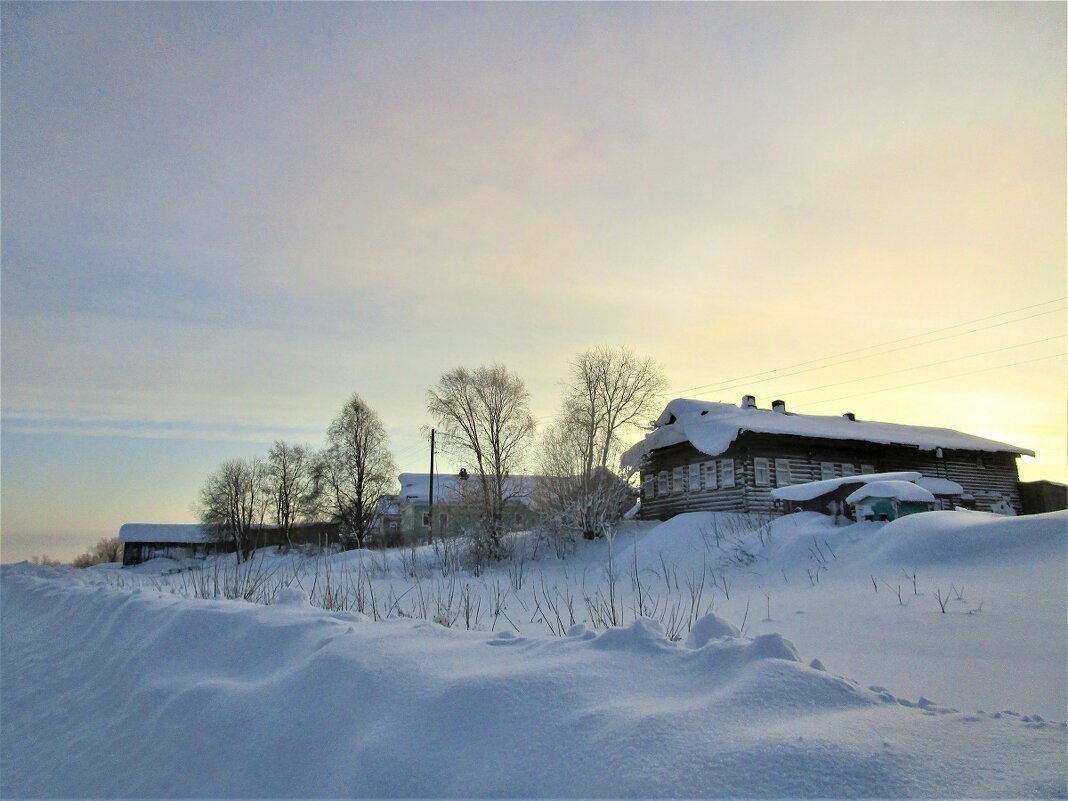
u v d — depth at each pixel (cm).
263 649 480
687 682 319
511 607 1174
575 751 264
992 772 225
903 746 241
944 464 3294
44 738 519
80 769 429
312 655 412
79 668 706
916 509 1523
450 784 265
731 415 2944
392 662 370
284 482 6016
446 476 5825
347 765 297
